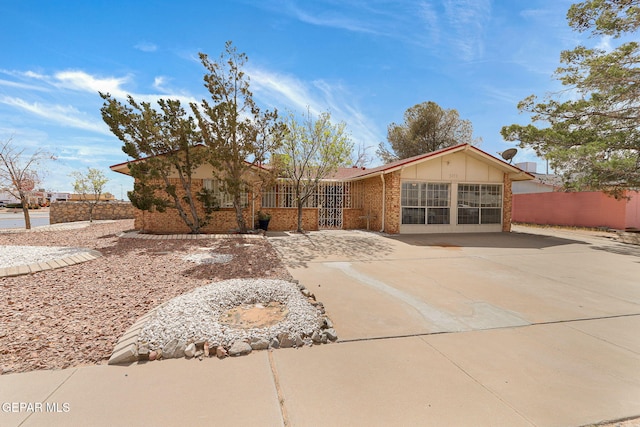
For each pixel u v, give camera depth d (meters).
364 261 7.77
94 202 18.83
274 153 12.60
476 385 2.66
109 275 5.81
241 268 6.66
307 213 15.06
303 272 6.53
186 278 5.75
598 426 2.19
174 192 11.26
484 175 14.64
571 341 3.54
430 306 4.61
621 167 10.57
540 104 13.45
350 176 16.95
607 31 11.12
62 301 4.39
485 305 4.69
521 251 9.46
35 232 12.12
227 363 2.97
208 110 10.97
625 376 2.83
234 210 13.53
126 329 3.55
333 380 2.71
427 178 13.95
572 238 12.61
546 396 2.52
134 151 10.55
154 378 2.70
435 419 2.23
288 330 3.47
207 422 2.17
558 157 11.70
